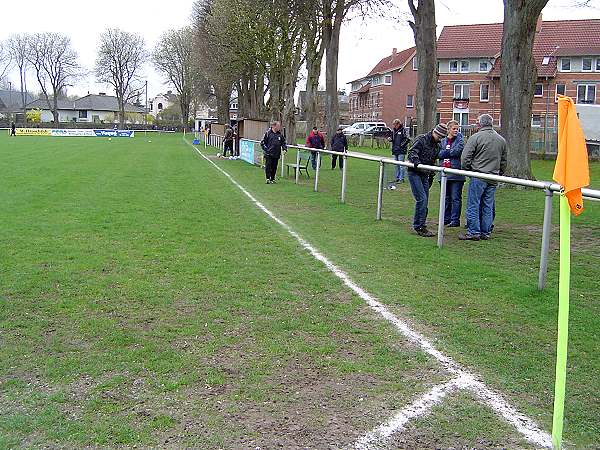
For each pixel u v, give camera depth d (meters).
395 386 4.36
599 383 4.42
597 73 55.91
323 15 33.00
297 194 15.99
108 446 3.55
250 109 55.34
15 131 71.31
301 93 97.62
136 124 115.81
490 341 5.23
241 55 39.88
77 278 7.21
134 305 6.21
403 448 3.56
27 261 8.00
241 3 37.97
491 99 60.69
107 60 101.56
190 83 83.62
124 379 4.45
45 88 112.12
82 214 12.02
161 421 3.84
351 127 66.62
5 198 14.13
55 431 3.71
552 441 3.54
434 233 10.48
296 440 3.63
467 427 3.79
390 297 6.52
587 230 10.98
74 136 72.50
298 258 8.39
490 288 6.88
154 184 18.14
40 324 5.60
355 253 8.73
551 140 34.84
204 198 14.96
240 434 3.70
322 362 4.78
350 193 16.28
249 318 5.83
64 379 4.45
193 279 7.26
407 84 74.62
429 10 19.84
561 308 3.60
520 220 12.05
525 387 4.34
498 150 9.69
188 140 64.62
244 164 27.58
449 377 4.51
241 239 9.76
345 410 4.01
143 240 9.57
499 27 62.75
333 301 6.39
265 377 4.50
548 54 57.22
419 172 10.10
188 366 4.69
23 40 107.38
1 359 4.80
